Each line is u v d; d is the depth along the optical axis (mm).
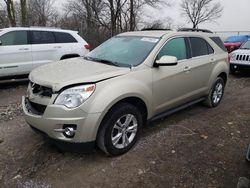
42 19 34938
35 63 8492
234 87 8680
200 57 5410
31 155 4008
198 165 3773
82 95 3451
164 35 4746
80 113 3422
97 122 3514
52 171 3639
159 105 4504
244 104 6559
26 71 8367
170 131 4828
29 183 3410
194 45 5355
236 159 3941
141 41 4715
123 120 3932
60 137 3506
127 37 5047
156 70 4324
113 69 3951
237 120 5438
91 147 3615
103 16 32156
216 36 6230
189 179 3477
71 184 3381
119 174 3559
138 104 4207
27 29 8422
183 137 4602
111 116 3695
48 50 8719
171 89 4660
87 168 3684
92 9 31625
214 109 6113
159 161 3854
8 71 8008
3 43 7906
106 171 3617
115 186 3342
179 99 4938
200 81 5430
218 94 6246
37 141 4422
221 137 4645
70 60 4711
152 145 4297
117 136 3865
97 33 23141
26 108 3947
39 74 3945
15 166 3752
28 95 3963
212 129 4965
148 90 4168
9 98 7195
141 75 4090
